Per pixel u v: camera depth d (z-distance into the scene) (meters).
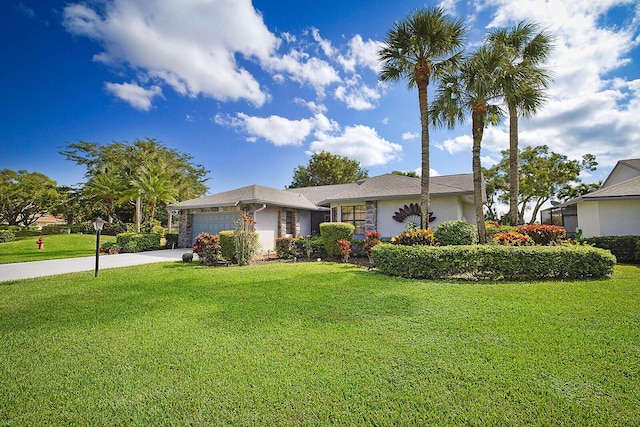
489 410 2.44
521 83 10.12
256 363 3.29
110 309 5.44
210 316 4.96
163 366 3.27
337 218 16.69
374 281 7.55
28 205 34.59
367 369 3.12
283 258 13.59
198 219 19.19
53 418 2.46
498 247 7.77
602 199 12.38
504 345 3.62
